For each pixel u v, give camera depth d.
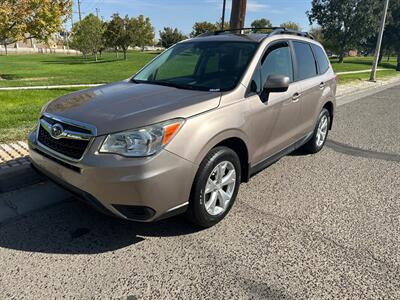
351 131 7.36
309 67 4.86
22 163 4.18
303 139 4.88
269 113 3.71
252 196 4.03
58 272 2.65
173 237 3.13
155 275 2.64
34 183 4.07
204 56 3.95
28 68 24.47
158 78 3.98
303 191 4.21
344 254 2.96
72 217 3.41
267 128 3.75
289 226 3.38
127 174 2.57
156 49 87.38
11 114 6.57
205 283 2.57
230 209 3.55
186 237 3.14
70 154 2.78
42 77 16.47
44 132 3.08
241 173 3.66
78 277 2.60
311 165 5.14
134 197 2.62
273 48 4.02
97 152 2.62
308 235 3.23
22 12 15.45
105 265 2.74
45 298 2.38
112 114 2.79
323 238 3.19
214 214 3.25
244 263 2.81
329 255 2.94
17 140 5.09
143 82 3.89
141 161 2.58
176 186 2.76
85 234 3.14
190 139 2.79
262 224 3.40
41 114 3.25
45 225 3.26
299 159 5.40
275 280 2.62
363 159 5.49
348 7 43.50
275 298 2.44
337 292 2.51
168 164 2.67
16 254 2.84
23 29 15.97
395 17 45.78
